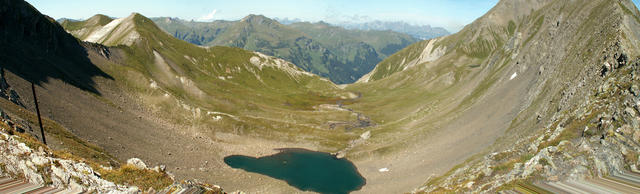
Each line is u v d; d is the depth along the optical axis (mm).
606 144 38125
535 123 72000
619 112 41812
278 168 104188
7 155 32375
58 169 32656
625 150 37312
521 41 177125
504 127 87438
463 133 101438
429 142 107250
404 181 84750
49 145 52500
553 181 34938
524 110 86812
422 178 81188
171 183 40188
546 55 117500
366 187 88438
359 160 111000
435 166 85750
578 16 113125
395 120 168500
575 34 103875
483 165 53406
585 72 69312
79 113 85062
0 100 57969
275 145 127500
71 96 94188
